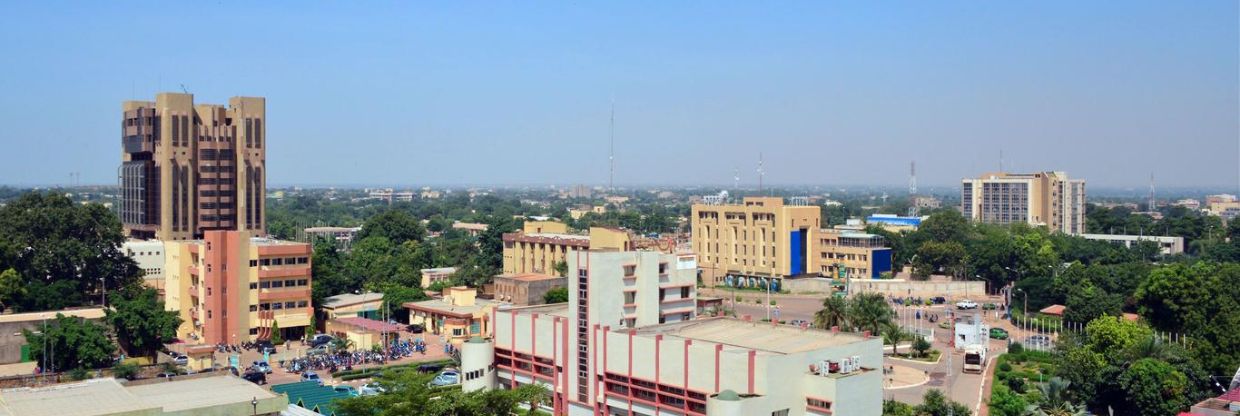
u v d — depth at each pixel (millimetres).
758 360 144125
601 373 169500
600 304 171625
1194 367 177750
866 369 153000
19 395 128000
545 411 174375
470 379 184750
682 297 187875
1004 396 177625
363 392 180375
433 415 124438
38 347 197625
